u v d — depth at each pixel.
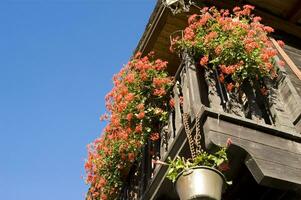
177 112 5.58
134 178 6.79
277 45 6.64
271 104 5.28
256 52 5.46
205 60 5.48
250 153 4.13
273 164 4.12
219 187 3.81
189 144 4.36
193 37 5.95
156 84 6.58
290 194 4.59
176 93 5.80
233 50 5.49
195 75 5.29
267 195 4.91
